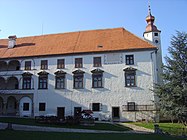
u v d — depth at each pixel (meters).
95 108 44.66
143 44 45.41
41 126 30.94
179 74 34.53
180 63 34.84
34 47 52.38
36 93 48.16
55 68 48.00
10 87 51.06
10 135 20.77
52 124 33.41
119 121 42.78
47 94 47.50
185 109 32.31
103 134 24.05
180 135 26.94
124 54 45.28
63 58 47.97
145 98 42.84
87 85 45.75
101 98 44.69
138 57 44.62
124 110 43.19
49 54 48.50
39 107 47.47
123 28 51.69
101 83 45.28
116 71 45.00
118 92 44.19
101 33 51.81
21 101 48.78
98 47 47.22
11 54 51.53
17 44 55.16
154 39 52.62
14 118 40.62
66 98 46.34
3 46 55.72
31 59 49.72
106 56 45.97
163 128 31.20
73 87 46.34
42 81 48.34
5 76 50.50
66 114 45.75
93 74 45.84
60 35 54.78
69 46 49.66
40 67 48.88
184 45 35.59
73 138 20.52
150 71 43.66
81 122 34.19
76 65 47.00
